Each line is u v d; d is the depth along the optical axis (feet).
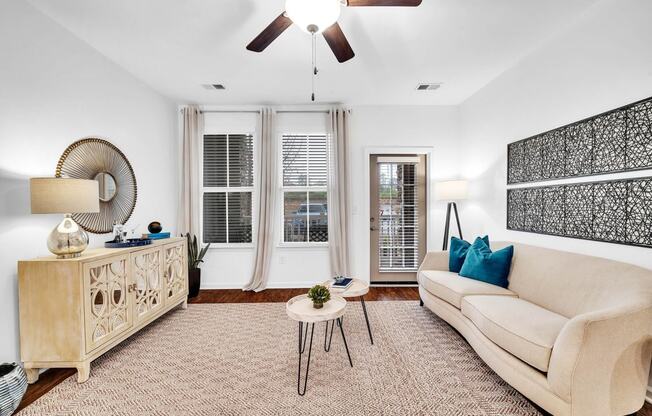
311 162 13.89
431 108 13.78
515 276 8.04
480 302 6.93
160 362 7.12
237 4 6.75
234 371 6.71
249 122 13.57
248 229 13.85
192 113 13.10
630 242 6.05
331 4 4.76
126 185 9.96
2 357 6.18
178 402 5.67
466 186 11.83
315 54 9.02
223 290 13.24
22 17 6.60
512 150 9.96
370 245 14.07
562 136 7.83
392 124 13.73
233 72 10.24
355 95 12.46
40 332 6.27
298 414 5.31
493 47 8.75
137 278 8.17
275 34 5.84
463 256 9.82
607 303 5.40
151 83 11.11
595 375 4.50
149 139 11.37
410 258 14.10
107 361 7.18
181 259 10.53
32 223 6.81
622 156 6.23
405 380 6.31
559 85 7.97
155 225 10.01
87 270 6.44
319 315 6.09
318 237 13.96
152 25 7.57
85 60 8.36
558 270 6.86
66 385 6.24
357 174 13.70
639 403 4.89
